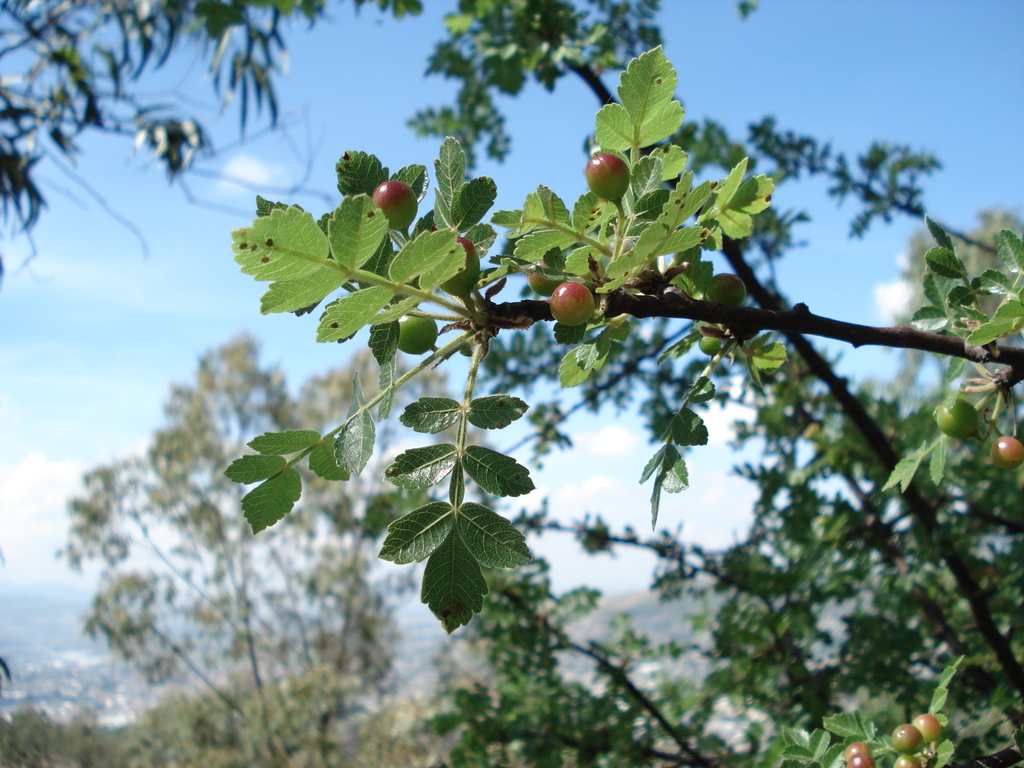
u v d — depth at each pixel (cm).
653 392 70
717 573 70
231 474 19
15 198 88
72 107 96
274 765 267
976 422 24
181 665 325
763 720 63
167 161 99
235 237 16
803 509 59
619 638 75
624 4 69
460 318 20
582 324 20
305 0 59
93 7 93
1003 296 25
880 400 61
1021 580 48
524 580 73
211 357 368
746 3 75
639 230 20
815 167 67
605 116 21
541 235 20
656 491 21
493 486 18
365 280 17
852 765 25
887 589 56
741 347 23
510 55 60
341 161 20
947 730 41
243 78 86
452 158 21
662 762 67
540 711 68
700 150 67
